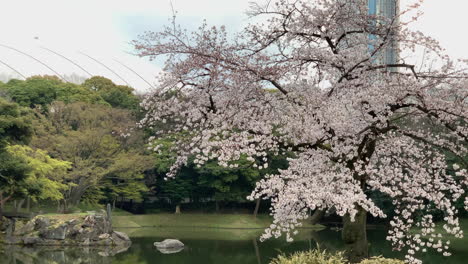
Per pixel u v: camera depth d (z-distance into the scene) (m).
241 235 36.94
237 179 49.62
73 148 39.00
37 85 49.81
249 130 11.88
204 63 10.76
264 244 29.61
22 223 31.22
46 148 38.62
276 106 11.89
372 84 11.45
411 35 11.17
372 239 31.03
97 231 30.19
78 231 30.00
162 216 46.88
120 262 22.45
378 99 10.67
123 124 41.97
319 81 12.41
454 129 11.48
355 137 11.12
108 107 45.59
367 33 11.94
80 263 22.14
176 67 10.93
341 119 10.91
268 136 11.75
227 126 11.65
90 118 41.47
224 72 10.75
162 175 51.12
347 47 12.25
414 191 10.85
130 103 52.88
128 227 42.56
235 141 11.62
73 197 40.09
